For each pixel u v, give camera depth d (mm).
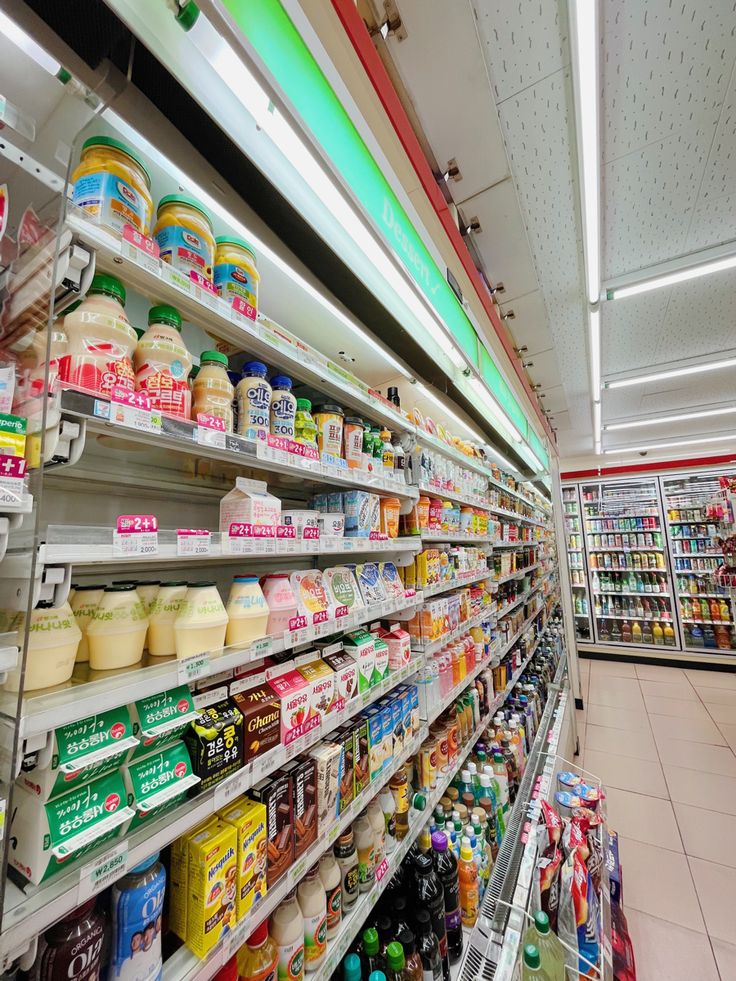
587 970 1358
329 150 715
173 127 691
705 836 2428
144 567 996
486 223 1770
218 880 681
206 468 1046
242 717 761
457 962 1259
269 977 787
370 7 1068
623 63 1225
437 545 1949
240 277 822
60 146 531
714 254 2027
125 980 581
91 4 572
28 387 498
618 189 1682
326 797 953
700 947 1753
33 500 477
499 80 1227
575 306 2381
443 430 2027
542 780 2174
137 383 668
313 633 954
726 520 5188
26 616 461
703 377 3623
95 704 524
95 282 609
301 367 999
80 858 517
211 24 530
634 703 4547
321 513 1118
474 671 2021
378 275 1076
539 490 5555
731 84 1272
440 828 1525
